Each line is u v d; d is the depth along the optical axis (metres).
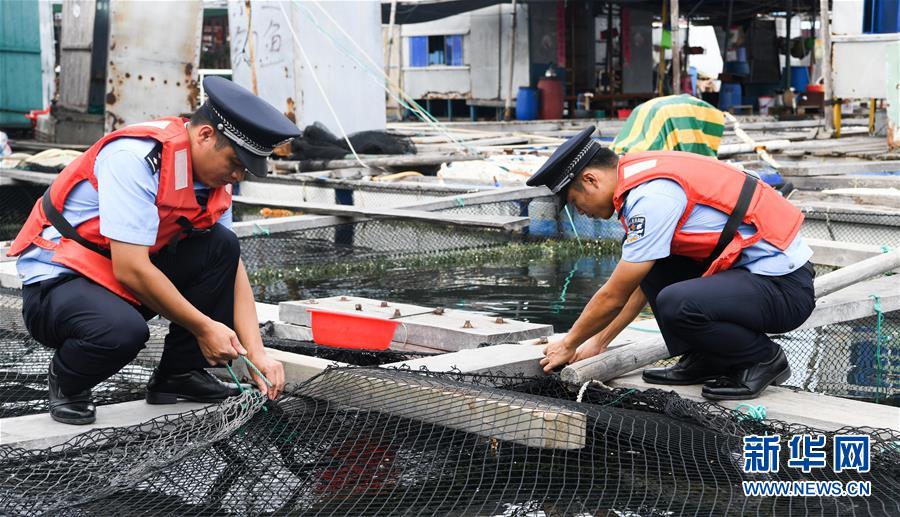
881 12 14.34
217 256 3.62
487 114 25.00
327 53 13.23
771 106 25.59
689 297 3.48
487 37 23.34
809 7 26.38
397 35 24.73
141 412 3.72
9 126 17.30
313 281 8.00
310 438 3.52
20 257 3.50
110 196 3.25
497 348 4.27
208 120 3.34
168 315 3.40
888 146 13.20
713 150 9.19
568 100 23.05
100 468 3.23
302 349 4.59
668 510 3.04
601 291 3.60
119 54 13.96
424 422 3.58
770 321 3.56
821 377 4.82
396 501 3.19
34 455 3.27
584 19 23.50
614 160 3.56
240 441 3.48
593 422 3.41
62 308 3.37
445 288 7.59
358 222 9.02
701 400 3.70
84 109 15.39
